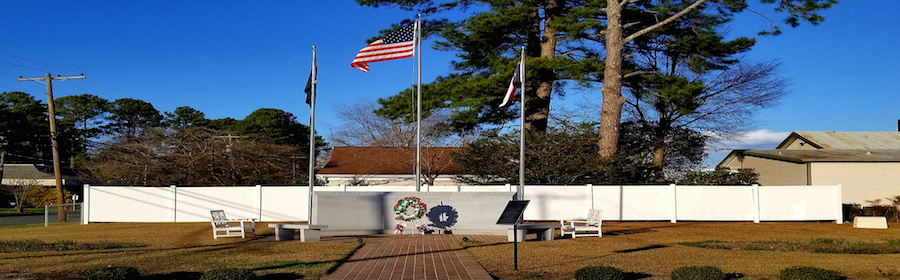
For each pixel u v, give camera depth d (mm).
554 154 27625
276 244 15773
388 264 11836
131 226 22891
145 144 41656
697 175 27938
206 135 42906
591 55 33906
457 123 32094
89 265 11492
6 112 57344
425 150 40000
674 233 19375
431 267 11383
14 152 62688
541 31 31578
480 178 29797
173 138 42688
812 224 23453
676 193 24781
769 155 34375
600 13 30172
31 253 13711
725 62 31953
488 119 32781
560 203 24672
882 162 31375
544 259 12633
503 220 11203
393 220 19562
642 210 24703
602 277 9594
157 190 25234
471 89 27547
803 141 40781
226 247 15125
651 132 39656
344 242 16188
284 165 47062
